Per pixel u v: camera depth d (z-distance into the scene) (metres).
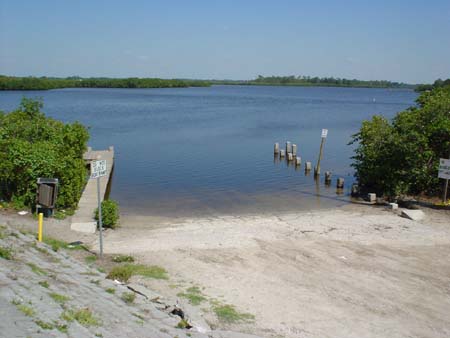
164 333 7.91
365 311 10.70
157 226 17.98
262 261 13.83
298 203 22.72
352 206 22.06
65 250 13.59
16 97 102.94
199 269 12.93
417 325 10.12
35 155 17.80
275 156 37.00
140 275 12.03
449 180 22.66
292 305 10.82
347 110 93.06
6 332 5.72
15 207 17.84
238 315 10.05
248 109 92.12
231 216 20.00
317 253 14.63
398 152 22.69
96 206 19.19
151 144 42.25
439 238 16.41
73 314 7.38
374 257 14.38
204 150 39.25
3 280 7.98
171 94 158.25
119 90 188.50
